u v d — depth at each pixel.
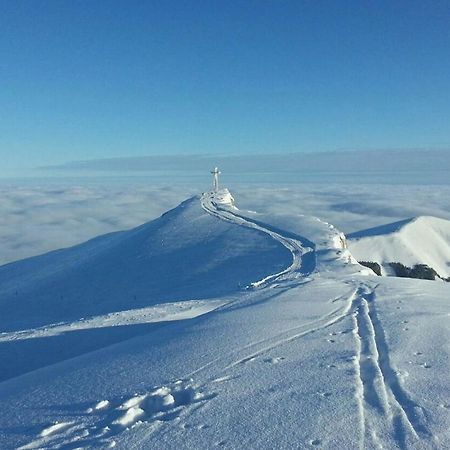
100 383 9.03
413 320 12.68
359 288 20.09
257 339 11.32
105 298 38.50
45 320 35.28
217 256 41.47
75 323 22.00
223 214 63.62
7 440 6.89
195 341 11.62
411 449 5.84
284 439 6.22
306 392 7.76
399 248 70.31
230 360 9.73
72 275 51.53
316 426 6.52
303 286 22.17
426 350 9.73
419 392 7.52
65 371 10.85
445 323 12.20
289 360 9.55
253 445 6.12
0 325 35.72
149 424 6.89
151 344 12.38
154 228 62.12
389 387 7.86
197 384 8.41
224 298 23.55
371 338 11.02
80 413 7.62
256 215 61.00
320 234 44.53
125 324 20.41
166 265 43.62
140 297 34.97
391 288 19.58
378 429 6.40
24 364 17.81
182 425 6.81
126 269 47.09
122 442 6.43
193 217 63.28
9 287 60.56
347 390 7.75
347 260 33.34
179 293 32.53
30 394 8.95
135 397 7.95
